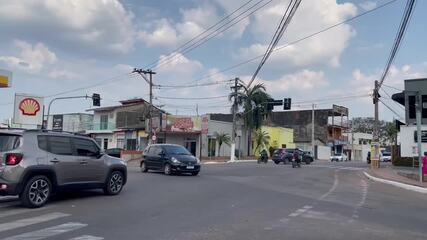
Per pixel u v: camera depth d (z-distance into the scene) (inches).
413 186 832.3
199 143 2277.3
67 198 553.9
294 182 901.2
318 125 3476.9
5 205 493.0
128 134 2556.6
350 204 572.7
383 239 355.6
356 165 2041.1
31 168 473.1
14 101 1141.7
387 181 986.1
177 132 2299.5
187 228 378.6
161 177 898.1
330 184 905.5
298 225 405.4
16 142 474.3
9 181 457.1
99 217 424.5
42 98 1186.0
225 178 920.9
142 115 2487.7
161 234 353.1
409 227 414.9
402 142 1768.0
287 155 1974.7
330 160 3122.5
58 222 397.7
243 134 2551.7
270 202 562.9
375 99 1667.1
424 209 550.9
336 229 390.9
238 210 485.4
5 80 855.1
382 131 4384.8
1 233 350.3
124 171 605.3
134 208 481.4
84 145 550.0
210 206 509.0
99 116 2785.4
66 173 513.3
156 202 529.7
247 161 2135.8
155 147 1047.6
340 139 3683.6
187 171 972.6
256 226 394.3
